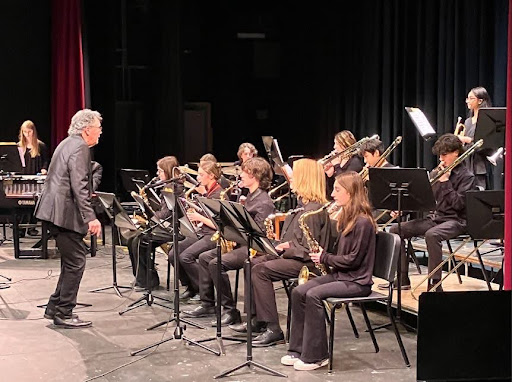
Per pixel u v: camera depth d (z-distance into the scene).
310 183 4.61
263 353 4.56
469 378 3.46
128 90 11.05
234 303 5.23
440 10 8.52
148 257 5.65
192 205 5.41
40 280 6.54
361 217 4.32
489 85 7.91
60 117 9.76
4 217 8.04
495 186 7.30
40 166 8.33
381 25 9.52
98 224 4.99
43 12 10.12
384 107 9.47
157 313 5.47
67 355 4.55
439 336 3.43
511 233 3.62
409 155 9.17
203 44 11.40
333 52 10.41
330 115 10.51
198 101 11.48
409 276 5.89
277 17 11.46
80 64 9.70
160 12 10.83
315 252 4.45
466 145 6.53
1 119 10.08
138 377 4.17
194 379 4.12
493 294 3.47
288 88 11.38
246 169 4.97
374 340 4.59
